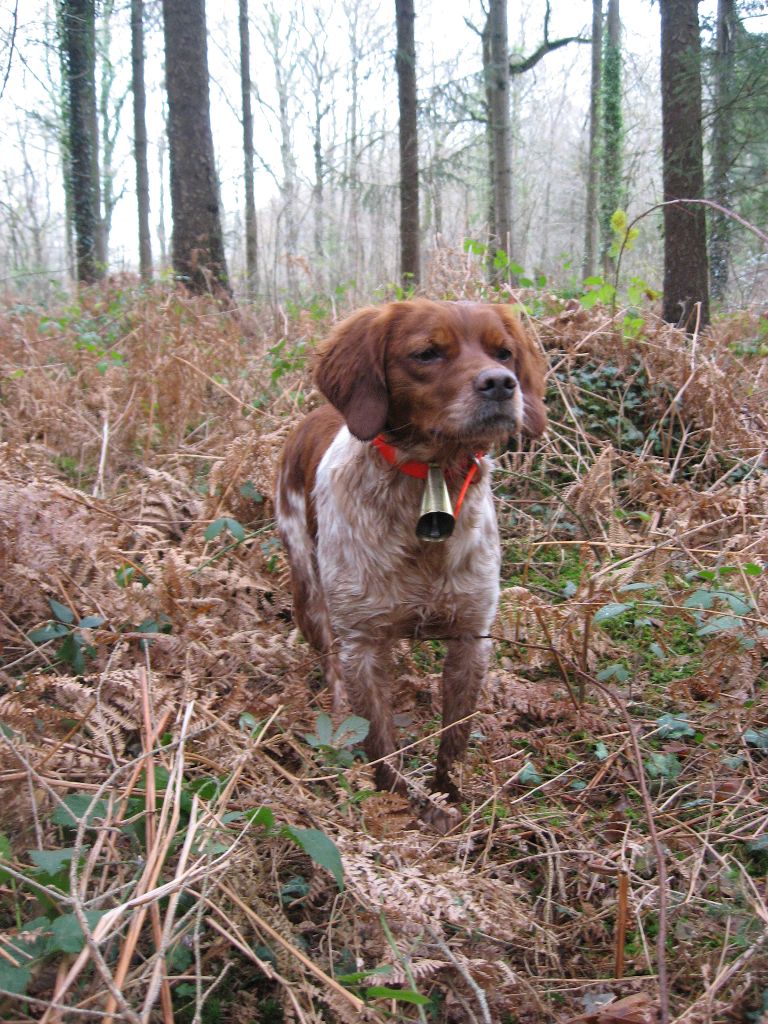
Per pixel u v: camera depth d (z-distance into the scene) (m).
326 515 1.08
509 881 0.94
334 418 1.23
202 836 0.75
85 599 1.12
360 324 1.03
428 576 1.03
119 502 1.51
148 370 1.84
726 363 1.92
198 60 3.54
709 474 1.69
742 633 1.10
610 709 1.18
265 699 1.05
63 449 1.72
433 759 1.14
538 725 1.20
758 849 0.95
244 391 1.91
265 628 1.33
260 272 5.12
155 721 0.92
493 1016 0.76
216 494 1.48
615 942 0.85
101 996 0.64
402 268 4.65
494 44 5.25
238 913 0.75
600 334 1.87
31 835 0.81
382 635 1.06
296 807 0.86
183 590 1.13
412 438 1.00
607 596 1.23
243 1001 0.75
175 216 3.60
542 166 12.06
